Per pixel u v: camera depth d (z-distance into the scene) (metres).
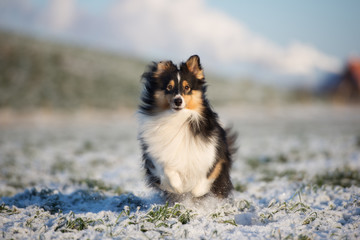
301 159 9.84
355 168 7.67
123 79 47.53
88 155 11.76
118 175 8.16
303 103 54.34
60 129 25.02
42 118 29.98
